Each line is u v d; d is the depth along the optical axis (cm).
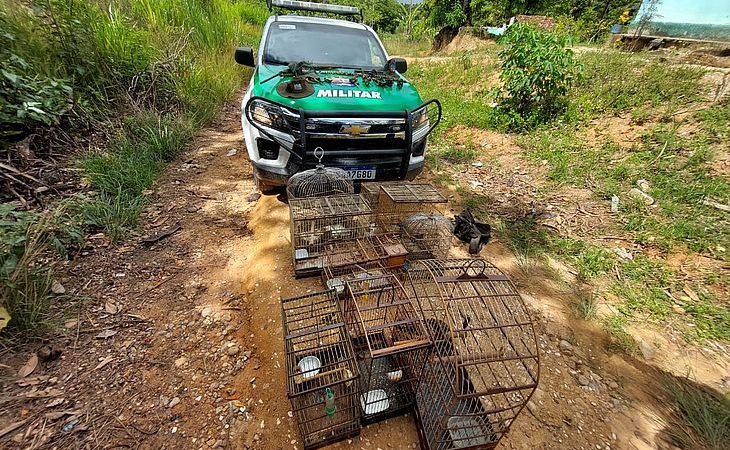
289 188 309
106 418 181
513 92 586
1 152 338
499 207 407
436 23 1698
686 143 433
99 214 310
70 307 236
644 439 193
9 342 200
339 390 197
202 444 175
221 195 405
